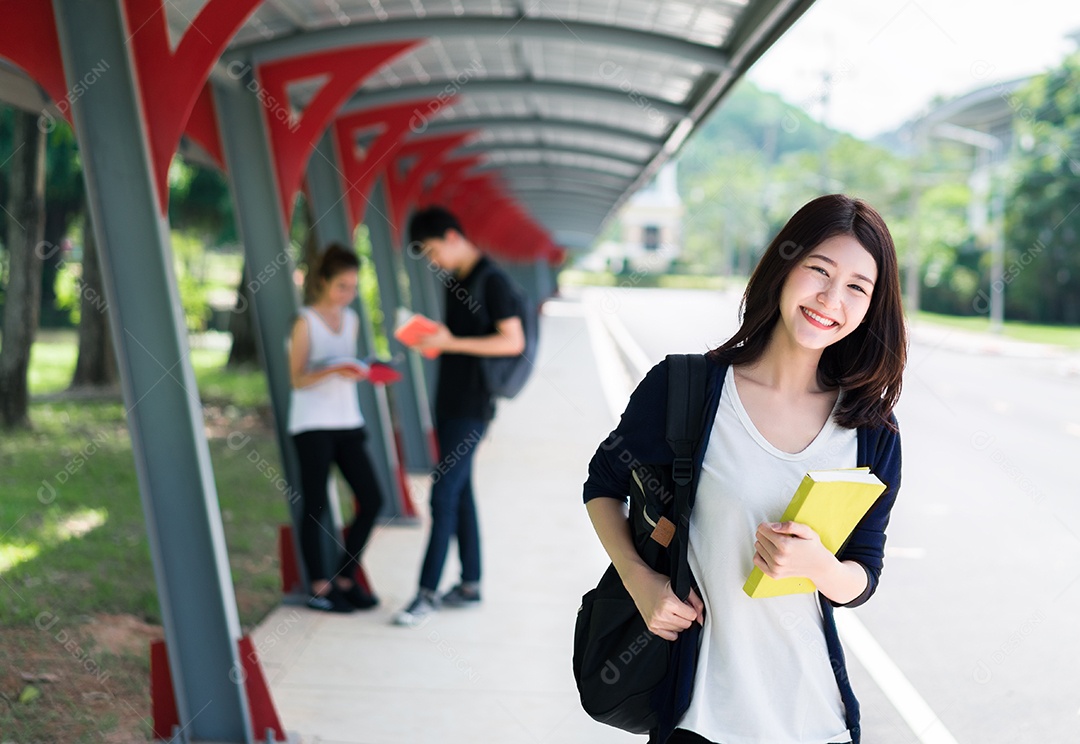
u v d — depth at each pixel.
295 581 5.78
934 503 8.32
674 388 2.04
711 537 2.01
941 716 4.26
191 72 3.72
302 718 4.21
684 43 5.84
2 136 15.95
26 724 4.08
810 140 91.25
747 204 72.00
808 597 2.01
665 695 2.05
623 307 42.81
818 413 2.05
